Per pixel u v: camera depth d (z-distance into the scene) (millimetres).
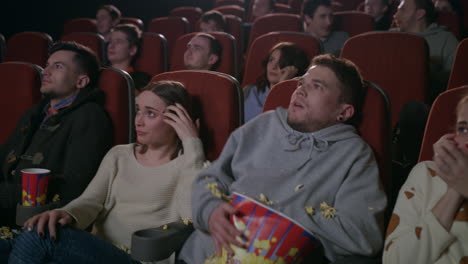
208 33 2846
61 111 1603
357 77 1281
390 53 2068
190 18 5137
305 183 1196
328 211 1130
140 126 1379
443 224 933
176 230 1200
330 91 1247
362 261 1058
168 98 1381
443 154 904
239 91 1478
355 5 5051
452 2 3627
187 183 1315
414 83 2037
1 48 3434
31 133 1667
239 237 930
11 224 1528
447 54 2584
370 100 1295
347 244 1081
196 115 1487
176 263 1236
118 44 2865
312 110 1252
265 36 2436
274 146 1274
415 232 958
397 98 2062
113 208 1406
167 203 1358
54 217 1213
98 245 1208
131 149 1447
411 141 1812
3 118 1880
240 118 1480
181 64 2947
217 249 1063
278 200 1199
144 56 2918
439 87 2521
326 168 1199
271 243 905
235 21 3945
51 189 1495
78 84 1661
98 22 4262
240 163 1284
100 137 1576
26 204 1377
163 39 2904
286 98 1427
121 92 1638
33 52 3160
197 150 1345
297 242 906
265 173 1238
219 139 1465
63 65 1639
